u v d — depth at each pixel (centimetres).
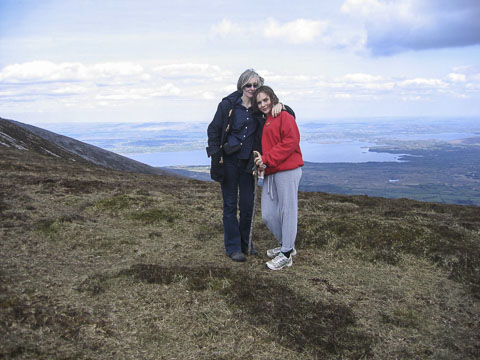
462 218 764
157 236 584
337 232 598
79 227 577
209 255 514
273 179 458
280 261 465
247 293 385
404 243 552
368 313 367
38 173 1142
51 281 393
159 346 302
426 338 329
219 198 908
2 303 325
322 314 356
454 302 396
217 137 485
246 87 458
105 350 289
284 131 435
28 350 273
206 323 336
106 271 431
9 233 530
